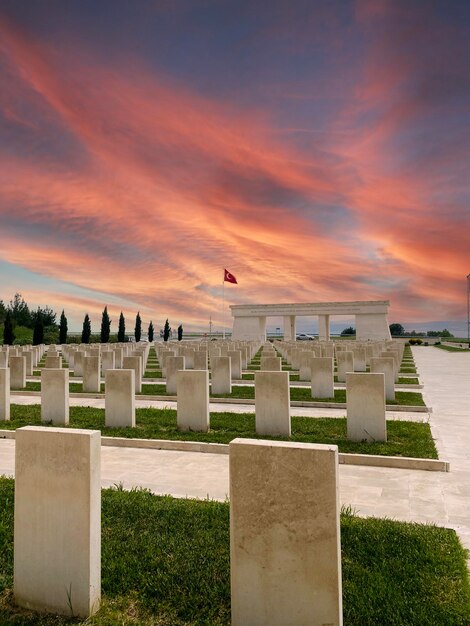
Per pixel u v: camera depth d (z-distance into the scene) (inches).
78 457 145.1
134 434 396.2
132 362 655.8
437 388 753.6
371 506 244.4
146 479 292.7
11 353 1057.5
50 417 445.1
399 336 3969.0
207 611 148.3
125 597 156.9
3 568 175.6
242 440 139.3
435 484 280.4
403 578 164.4
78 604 145.9
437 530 204.8
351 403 371.9
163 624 143.1
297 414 514.9
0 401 453.7
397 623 139.4
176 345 1401.3
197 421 410.9
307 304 2475.4
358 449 339.3
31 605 151.0
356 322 2413.9
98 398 633.0
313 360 604.7
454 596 154.3
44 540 149.4
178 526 208.4
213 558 179.0
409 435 385.1
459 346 2471.7
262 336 2559.1
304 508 126.6
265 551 130.0
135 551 186.1
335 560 124.2
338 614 124.3
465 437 404.2
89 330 2527.1
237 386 736.3
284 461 128.5
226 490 271.1
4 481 277.3
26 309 3622.0
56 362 758.5
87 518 144.3
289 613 128.0
